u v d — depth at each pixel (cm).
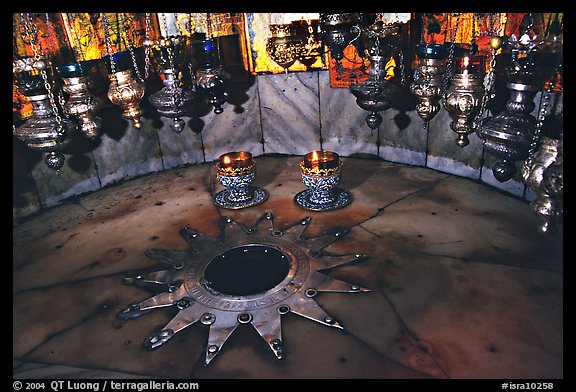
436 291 368
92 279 418
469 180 570
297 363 305
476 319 334
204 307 365
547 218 343
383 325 335
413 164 634
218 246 456
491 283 373
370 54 480
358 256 422
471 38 494
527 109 361
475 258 408
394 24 462
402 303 357
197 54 518
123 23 581
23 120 526
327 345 319
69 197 598
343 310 354
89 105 468
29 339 344
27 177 551
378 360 303
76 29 535
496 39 379
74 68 457
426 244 436
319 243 450
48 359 322
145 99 636
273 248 445
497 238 436
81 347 333
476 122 429
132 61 563
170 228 505
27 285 415
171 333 338
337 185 539
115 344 334
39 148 432
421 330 328
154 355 320
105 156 623
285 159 696
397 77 585
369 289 376
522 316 334
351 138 671
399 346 314
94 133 489
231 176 520
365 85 484
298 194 561
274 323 342
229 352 318
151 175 670
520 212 482
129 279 413
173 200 579
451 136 578
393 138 641
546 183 327
